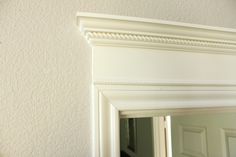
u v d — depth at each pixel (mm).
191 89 532
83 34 469
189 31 512
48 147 420
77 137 438
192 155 775
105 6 506
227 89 570
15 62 422
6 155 395
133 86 477
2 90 408
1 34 420
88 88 460
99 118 445
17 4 438
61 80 446
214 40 547
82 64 464
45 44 446
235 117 704
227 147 755
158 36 492
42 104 428
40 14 451
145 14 540
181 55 531
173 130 741
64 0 474
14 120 408
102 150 437
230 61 585
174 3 574
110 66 466
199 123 770
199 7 601
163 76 506
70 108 443
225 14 630
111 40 462
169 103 506
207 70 554
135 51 488
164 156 716
